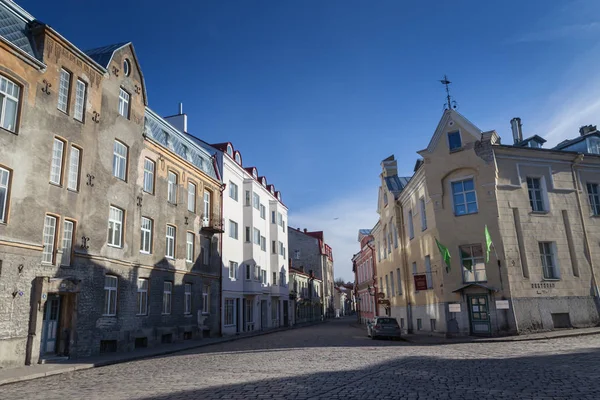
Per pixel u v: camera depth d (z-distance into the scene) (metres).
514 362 13.00
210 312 33.41
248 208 42.78
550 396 8.16
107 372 14.83
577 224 25.88
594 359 12.73
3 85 16.62
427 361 13.92
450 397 8.34
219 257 35.53
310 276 73.62
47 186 18.00
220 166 37.50
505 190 24.88
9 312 15.99
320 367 13.08
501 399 8.05
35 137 17.61
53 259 18.34
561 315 24.14
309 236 85.06
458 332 23.89
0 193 16.11
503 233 24.08
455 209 25.34
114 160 23.25
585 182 26.98
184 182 30.75
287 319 56.09
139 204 25.00
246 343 26.50
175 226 29.09
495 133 25.98
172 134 30.17
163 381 11.51
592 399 7.80
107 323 21.31
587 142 29.25
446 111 26.22
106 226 21.78
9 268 16.11
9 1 17.73
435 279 25.94
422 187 28.28
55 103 18.89
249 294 41.00
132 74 25.17
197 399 8.64
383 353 16.88
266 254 48.31
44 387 11.90
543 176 26.00
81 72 20.73
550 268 25.00
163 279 26.98
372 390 9.17
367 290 51.84
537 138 30.06
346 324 56.47
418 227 29.50
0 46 16.41
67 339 18.91
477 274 24.17
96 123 21.50
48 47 18.70
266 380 10.80
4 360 15.67
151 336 25.03
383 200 40.34
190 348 24.44
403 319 33.28
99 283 20.92
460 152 25.41
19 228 16.55
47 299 18.55
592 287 25.05
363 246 55.38
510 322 22.84
